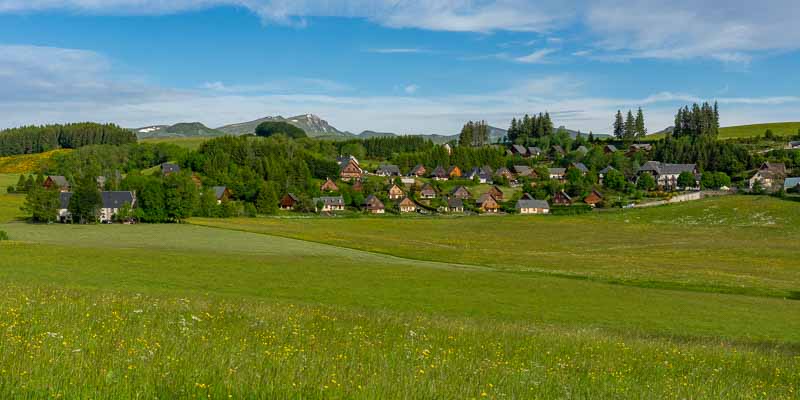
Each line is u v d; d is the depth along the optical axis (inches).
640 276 2512.3
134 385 442.3
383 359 655.1
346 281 2043.6
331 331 886.4
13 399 391.9
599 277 2453.2
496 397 506.3
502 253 3518.7
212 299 1298.0
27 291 1055.0
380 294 1791.3
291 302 1451.8
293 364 565.9
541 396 535.5
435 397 478.6
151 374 476.7
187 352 596.1
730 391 639.8
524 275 2456.9
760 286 2292.1
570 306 1701.5
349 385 491.8
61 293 1071.0
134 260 2379.4
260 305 1171.3
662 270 2790.4
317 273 2226.9
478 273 2436.0
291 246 3422.7
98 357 529.7
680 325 1464.1
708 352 974.4
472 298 1785.2
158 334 706.2
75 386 426.9
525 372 642.2
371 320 1056.2
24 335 628.7
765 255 3698.3
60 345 580.1
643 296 1940.2
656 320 1524.4
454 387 522.6
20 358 496.7
